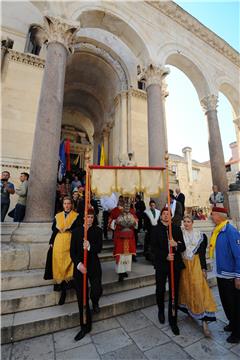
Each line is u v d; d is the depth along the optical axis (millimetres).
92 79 14203
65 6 6133
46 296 3250
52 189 4691
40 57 9156
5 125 8023
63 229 3408
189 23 10109
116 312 3330
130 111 11492
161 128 7242
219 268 2998
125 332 2887
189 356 2412
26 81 8688
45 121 4910
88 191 3385
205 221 8180
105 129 14422
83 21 7047
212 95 10312
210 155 9953
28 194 4582
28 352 2449
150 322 3154
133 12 8055
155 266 3361
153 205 5934
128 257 4078
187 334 2869
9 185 5535
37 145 4781
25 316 2908
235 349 2555
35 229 4184
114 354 2438
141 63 8359
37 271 3752
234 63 12523
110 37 12195
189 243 3270
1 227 4199
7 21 9227
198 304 2914
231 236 2922
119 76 12195
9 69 8516
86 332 2791
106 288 3766
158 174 4000
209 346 2604
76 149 19516
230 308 2883
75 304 3346
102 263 5180
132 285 4059
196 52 10328
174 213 5547
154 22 8758
